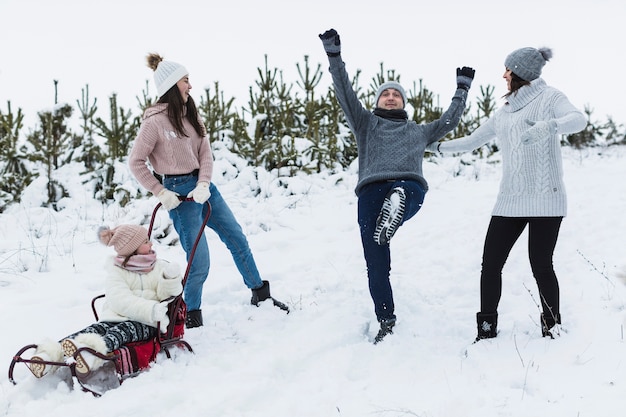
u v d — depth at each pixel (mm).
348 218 7691
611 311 4156
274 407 3162
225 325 4371
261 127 11227
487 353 3736
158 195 4098
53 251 6383
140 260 3727
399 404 3117
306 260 6078
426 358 3791
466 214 7492
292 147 10117
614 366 3322
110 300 3596
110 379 3402
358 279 5449
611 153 13492
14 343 3955
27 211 8109
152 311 3531
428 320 4500
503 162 4016
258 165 10211
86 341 3307
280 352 3836
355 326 4320
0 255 6156
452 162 11188
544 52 3889
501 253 3971
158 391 3234
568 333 3865
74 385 3295
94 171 9672
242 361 3740
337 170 10414
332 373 3561
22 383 3348
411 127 4426
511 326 4203
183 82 4234
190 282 4344
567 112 3666
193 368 3598
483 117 13625
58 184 9031
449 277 5410
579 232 6066
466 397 3115
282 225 7508
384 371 3607
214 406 3107
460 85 4652
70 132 10312
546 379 3277
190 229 4266
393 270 5723
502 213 3947
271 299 4828
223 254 6336
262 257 6309
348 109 4297
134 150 4125
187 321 4332
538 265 3887
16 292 5125
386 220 3984
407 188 4059
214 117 10766
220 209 4578
